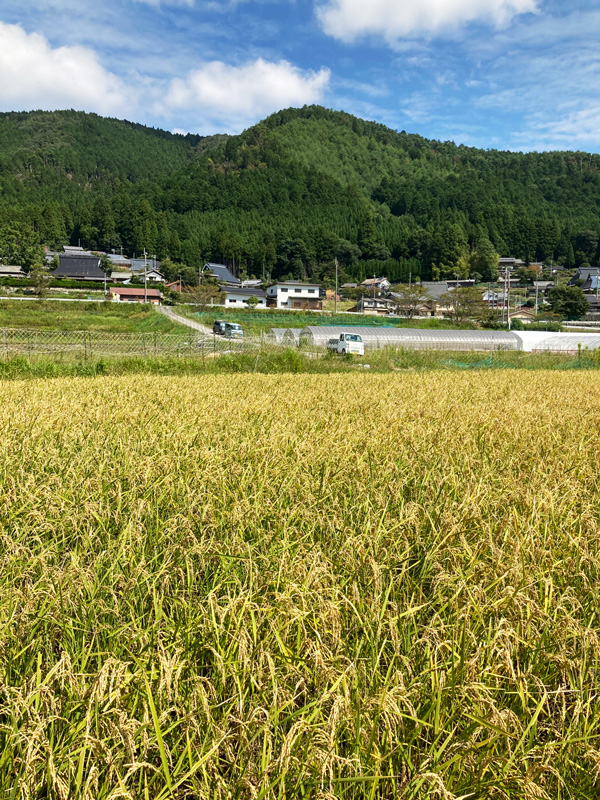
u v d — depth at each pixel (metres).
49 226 130.25
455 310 74.88
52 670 2.15
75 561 3.13
